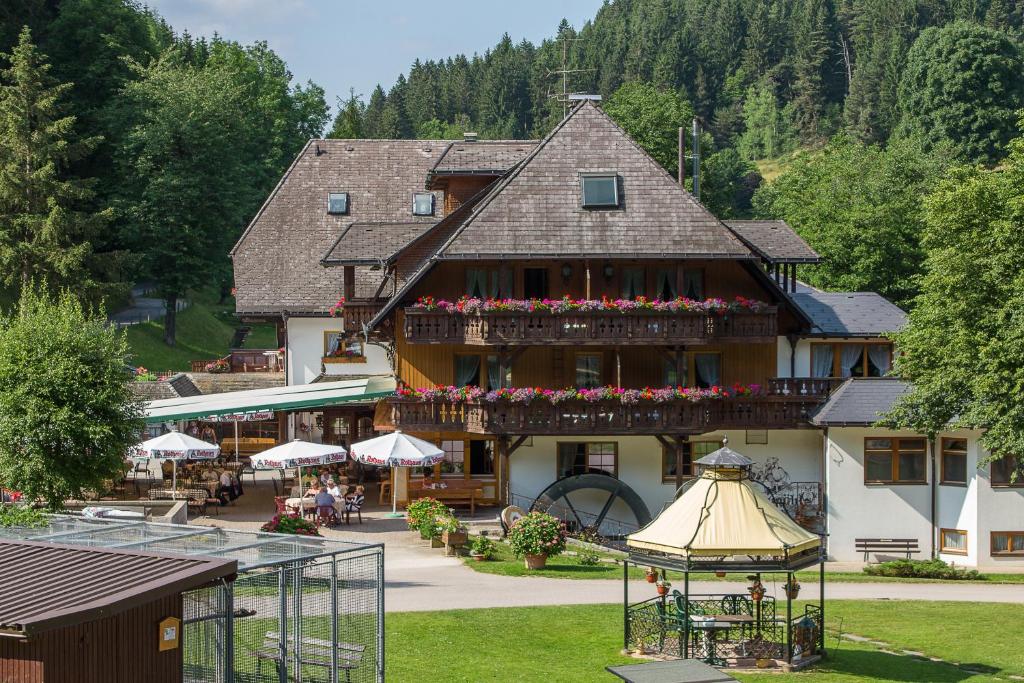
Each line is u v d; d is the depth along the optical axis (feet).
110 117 280.51
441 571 122.42
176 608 63.67
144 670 61.87
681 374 159.02
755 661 94.89
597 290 160.56
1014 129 388.16
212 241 286.25
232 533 77.97
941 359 137.80
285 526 119.96
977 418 130.62
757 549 93.71
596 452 162.40
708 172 329.93
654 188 160.25
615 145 163.12
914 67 410.72
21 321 128.88
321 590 76.33
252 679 71.51
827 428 154.51
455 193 182.70
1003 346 126.52
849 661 96.63
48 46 288.92
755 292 163.22
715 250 156.35
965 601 120.88
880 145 583.58
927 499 153.99
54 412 124.36
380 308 177.37
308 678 72.38
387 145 215.72
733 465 96.89
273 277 196.85
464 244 154.10
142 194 274.98
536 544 124.06
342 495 149.89
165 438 143.74
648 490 162.81
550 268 160.04
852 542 154.40
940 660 97.86
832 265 263.90
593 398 155.12
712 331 156.87
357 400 155.33
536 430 155.22
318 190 208.54
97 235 257.55
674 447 160.04
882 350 170.09
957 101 390.63
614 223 157.38
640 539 96.73
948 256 133.39
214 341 310.04
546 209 157.69
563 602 110.52
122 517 121.80
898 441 154.20
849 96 631.15
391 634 96.07
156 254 277.44
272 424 193.57
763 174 631.56
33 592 60.44
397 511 152.87
